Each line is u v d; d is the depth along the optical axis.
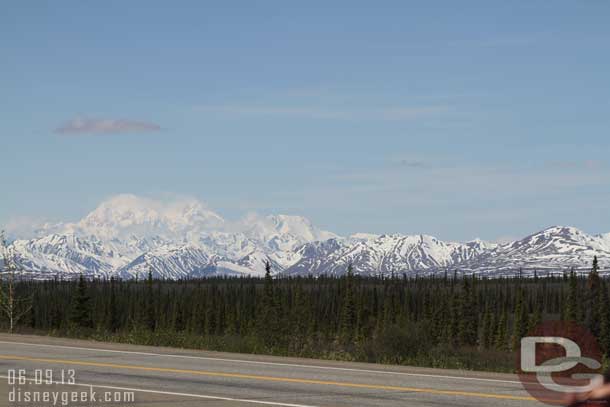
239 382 18.39
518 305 91.50
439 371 20.67
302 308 79.62
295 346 31.59
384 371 20.55
